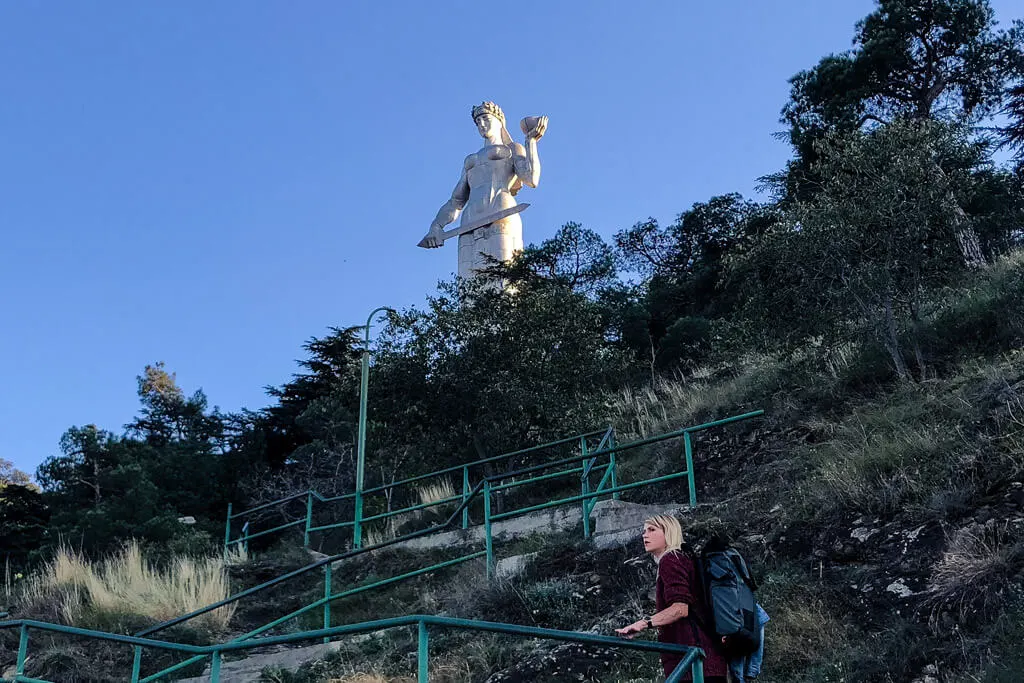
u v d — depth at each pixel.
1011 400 10.80
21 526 24.56
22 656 8.86
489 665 9.58
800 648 8.36
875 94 31.55
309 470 25.34
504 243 28.61
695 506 11.57
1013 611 7.74
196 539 18.75
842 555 9.37
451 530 14.73
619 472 15.55
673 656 5.52
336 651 11.27
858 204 15.15
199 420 35.38
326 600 11.94
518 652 9.69
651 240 38.34
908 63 31.02
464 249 29.12
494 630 5.90
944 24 30.55
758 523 10.54
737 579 5.57
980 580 8.21
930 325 14.81
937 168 15.54
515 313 18.92
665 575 5.57
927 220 14.70
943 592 8.32
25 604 13.52
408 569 14.29
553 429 17.88
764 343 15.71
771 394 15.88
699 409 17.06
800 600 8.86
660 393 21.45
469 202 29.64
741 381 17.44
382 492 22.48
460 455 18.48
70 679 11.45
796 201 17.08
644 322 28.09
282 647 12.00
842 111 31.17
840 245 14.77
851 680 7.74
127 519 21.30
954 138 16.08
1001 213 20.83
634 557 10.93
